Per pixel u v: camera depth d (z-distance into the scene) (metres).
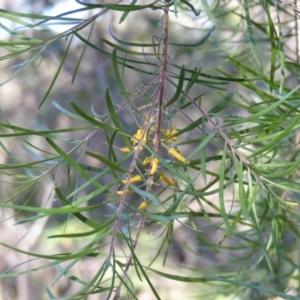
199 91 2.32
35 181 0.66
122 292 1.82
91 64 2.69
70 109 2.72
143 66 2.44
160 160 0.60
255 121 0.68
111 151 0.58
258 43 0.98
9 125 0.61
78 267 2.84
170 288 2.39
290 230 0.95
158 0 0.60
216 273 1.10
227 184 0.61
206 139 0.61
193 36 1.97
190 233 2.59
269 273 1.03
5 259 2.86
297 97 0.69
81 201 0.58
